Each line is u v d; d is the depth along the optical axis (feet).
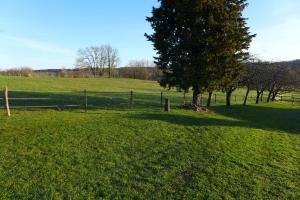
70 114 78.48
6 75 254.68
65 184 40.24
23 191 37.78
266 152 61.26
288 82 176.76
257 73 150.30
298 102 204.03
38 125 63.46
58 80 247.50
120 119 74.49
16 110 80.07
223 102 162.91
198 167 49.34
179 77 95.45
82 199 37.14
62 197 37.19
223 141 64.18
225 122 84.64
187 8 90.22
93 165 46.62
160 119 77.61
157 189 41.24
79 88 191.52
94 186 40.37
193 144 60.49
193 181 44.37
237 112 117.80
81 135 59.26
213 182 44.47
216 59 93.45
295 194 43.16
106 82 280.92
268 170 50.98
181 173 46.83
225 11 91.30
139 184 42.06
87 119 72.74
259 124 93.61
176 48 93.66
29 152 49.03
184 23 93.97
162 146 57.82
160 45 96.37
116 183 41.86
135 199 38.32
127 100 128.36
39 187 38.99
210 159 53.16
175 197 39.58
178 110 94.89
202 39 90.02
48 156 48.19
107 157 50.06
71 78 288.71
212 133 69.51
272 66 168.45
